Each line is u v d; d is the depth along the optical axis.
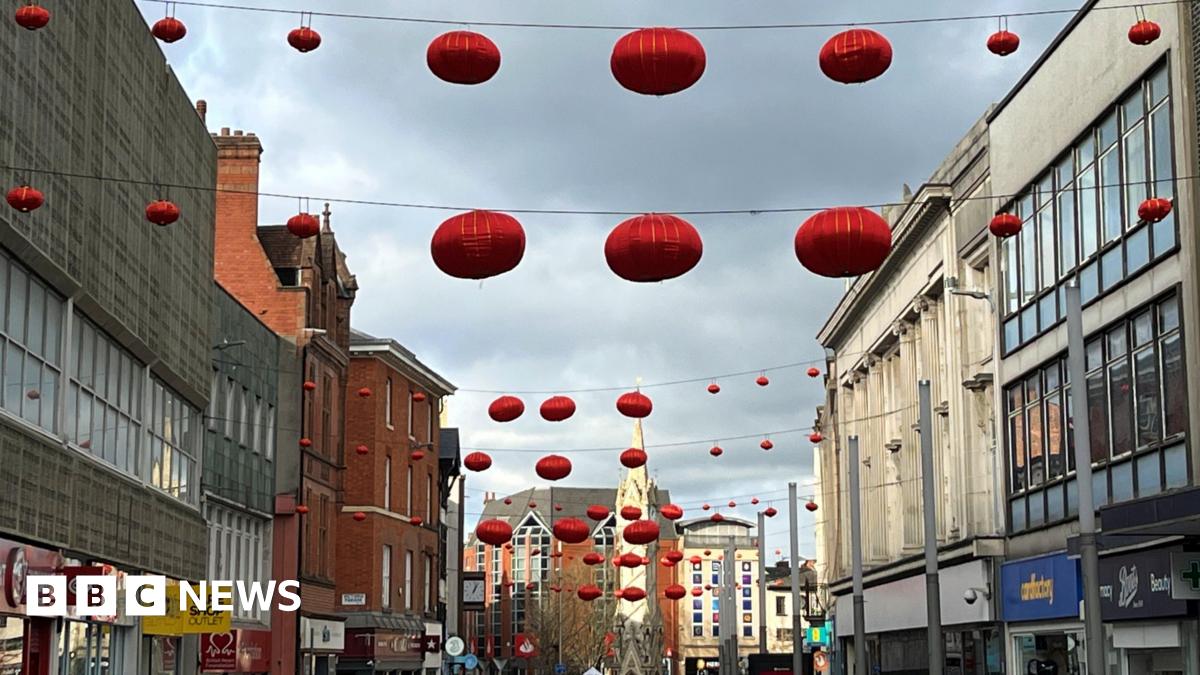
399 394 58.53
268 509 41.53
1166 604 24.22
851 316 52.09
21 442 20.84
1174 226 24.50
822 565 71.50
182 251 31.27
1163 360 25.14
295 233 19.02
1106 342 27.80
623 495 104.19
